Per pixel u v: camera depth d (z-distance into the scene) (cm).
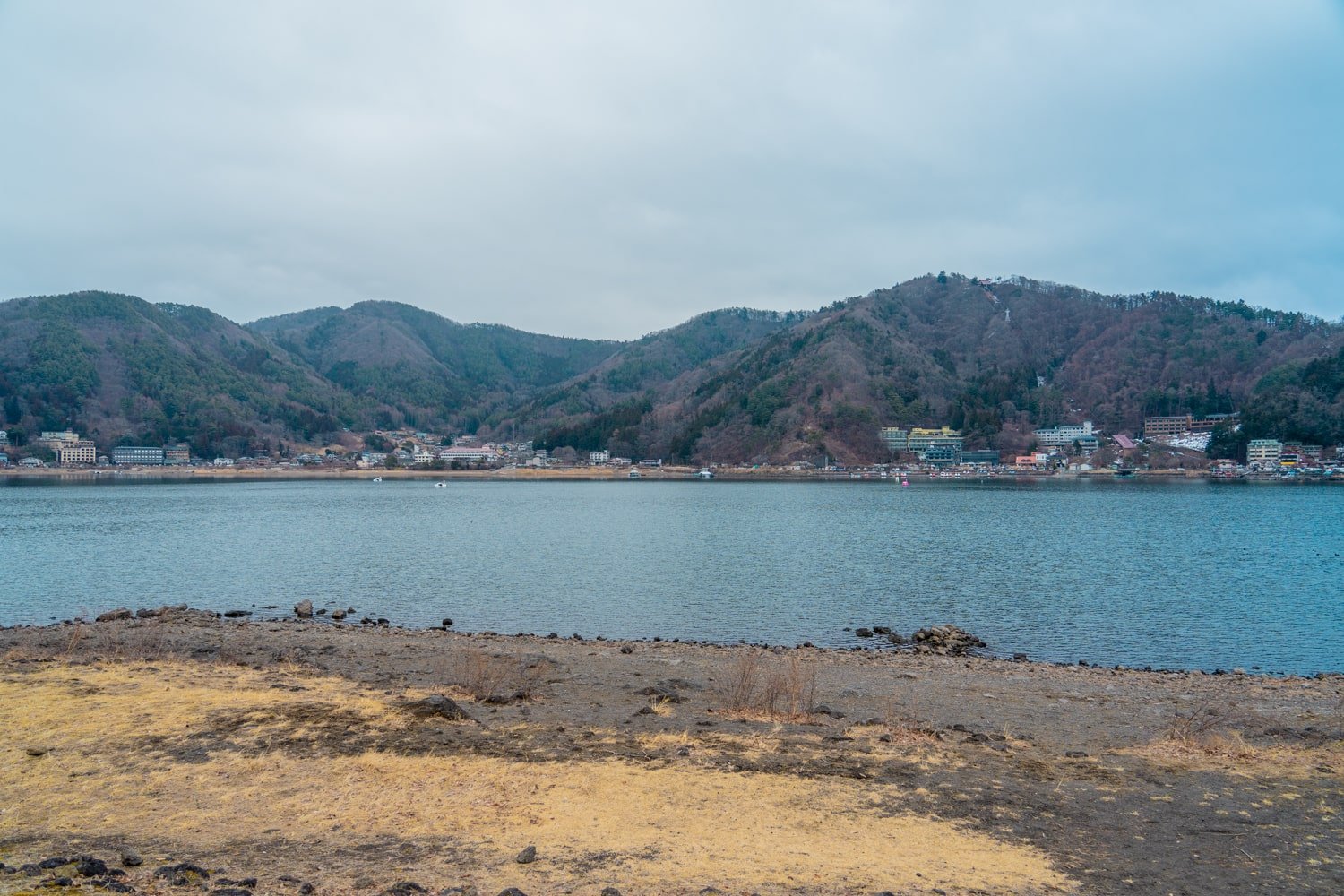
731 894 771
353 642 2314
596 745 1246
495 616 3189
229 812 958
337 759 1140
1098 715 1623
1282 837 959
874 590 3759
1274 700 1816
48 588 3791
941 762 1219
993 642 2728
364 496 12862
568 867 821
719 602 3466
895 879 820
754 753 1231
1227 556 4947
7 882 730
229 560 4816
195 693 1478
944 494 13300
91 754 1142
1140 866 873
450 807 982
